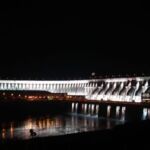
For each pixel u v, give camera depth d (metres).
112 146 34.56
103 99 164.88
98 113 145.88
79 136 37.00
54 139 35.72
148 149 34.00
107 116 131.88
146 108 124.12
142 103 132.00
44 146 33.72
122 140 36.12
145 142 36.00
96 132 38.62
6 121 114.88
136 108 128.00
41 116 135.25
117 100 154.00
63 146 33.91
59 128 96.25
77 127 98.94
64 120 120.12
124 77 161.50
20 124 105.94
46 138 35.97
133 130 39.59
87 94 182.75
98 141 35.66
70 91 195.00
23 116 134.00
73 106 161.62
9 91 195.75
